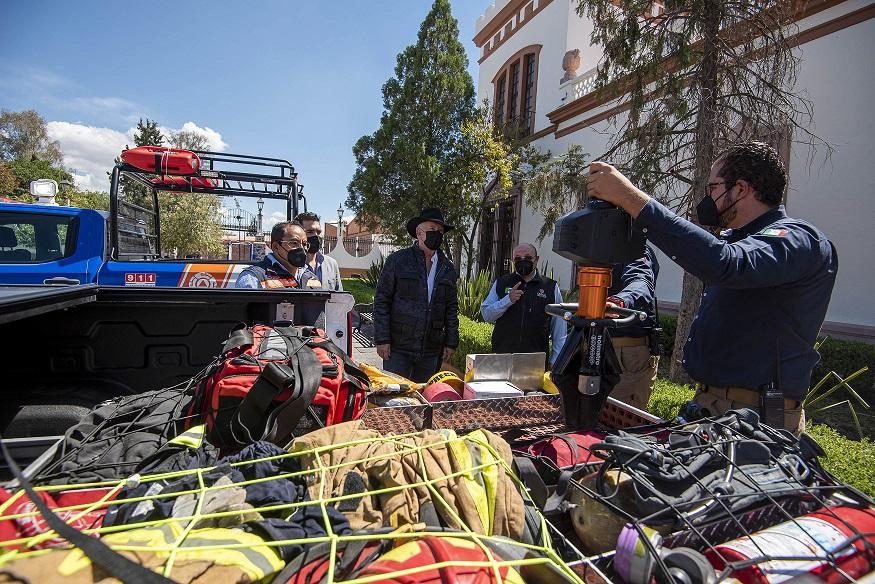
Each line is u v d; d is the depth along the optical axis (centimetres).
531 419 228
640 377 310
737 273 150
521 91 1527
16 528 97
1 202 455
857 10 639
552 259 1252
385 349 423
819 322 177
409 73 1392
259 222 853
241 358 180
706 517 112
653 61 525
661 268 963
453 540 96
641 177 554
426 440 135
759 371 179
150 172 541
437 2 1357
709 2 498
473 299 963
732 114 530
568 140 1248
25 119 4434
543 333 426
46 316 286
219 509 108
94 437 163
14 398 265
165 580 77
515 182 1430
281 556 96
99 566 82
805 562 99
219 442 167
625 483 118
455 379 309
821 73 682
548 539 110
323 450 134
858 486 256
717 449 126
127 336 299
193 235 1180
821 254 169
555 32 1350
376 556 97
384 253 2556
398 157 1382
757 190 185
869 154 632
